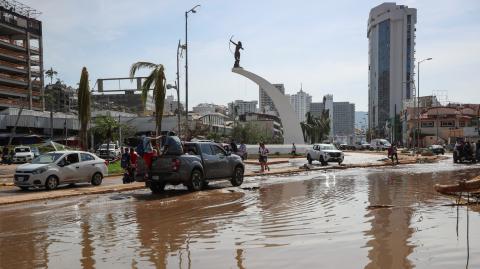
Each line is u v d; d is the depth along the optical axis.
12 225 10.05
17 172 18.41
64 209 12.52
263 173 25.62
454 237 8.06
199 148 17.45
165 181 16.22
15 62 98.50
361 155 59.22
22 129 78.81
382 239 7.98
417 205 12.07
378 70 151.75
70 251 7.52
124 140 71.06
